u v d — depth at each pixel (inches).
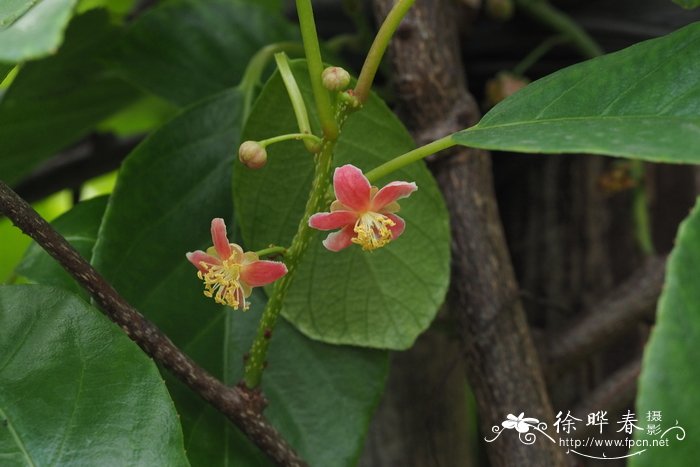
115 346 14.6
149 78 18.0
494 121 14.4
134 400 14.4
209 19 18.1
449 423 19.0
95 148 21.4
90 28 17.7
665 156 13.2
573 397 19.3
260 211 15.9
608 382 18.8
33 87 18.2
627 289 18.8
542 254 19.5
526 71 19.5
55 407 14.4
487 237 17.2
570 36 19.1
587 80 14.4
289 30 18.2
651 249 18.9
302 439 15.9
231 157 16.4
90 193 27.4
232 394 15.1
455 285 17.1
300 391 16.1
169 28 18.0
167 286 15.9
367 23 19.1
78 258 14.7
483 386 17.0
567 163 19.5
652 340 12.7
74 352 14.6
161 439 14.3
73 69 18.2
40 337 14.6
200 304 16.0
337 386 16.1
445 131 17.2
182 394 15.6
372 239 14.4
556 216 19.5
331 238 14.6
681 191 19.4
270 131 15.7
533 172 19.6
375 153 15.9
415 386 19.0
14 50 12.6
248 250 16.0
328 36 19.7
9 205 14.5
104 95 18.9
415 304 16.2
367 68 14.5
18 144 18.9
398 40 17.2
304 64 15.5
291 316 16.1
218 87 17.9
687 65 14.2
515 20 19.2
